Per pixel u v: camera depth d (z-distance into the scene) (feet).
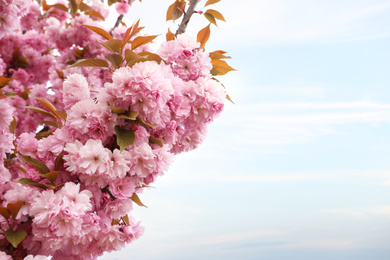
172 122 3.51
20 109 5.74
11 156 4.64
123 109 3.34
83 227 3.28
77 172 3.31
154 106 3.29
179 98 3.50
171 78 3.47
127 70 3.30
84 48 5.54
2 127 3.76
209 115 3.64
